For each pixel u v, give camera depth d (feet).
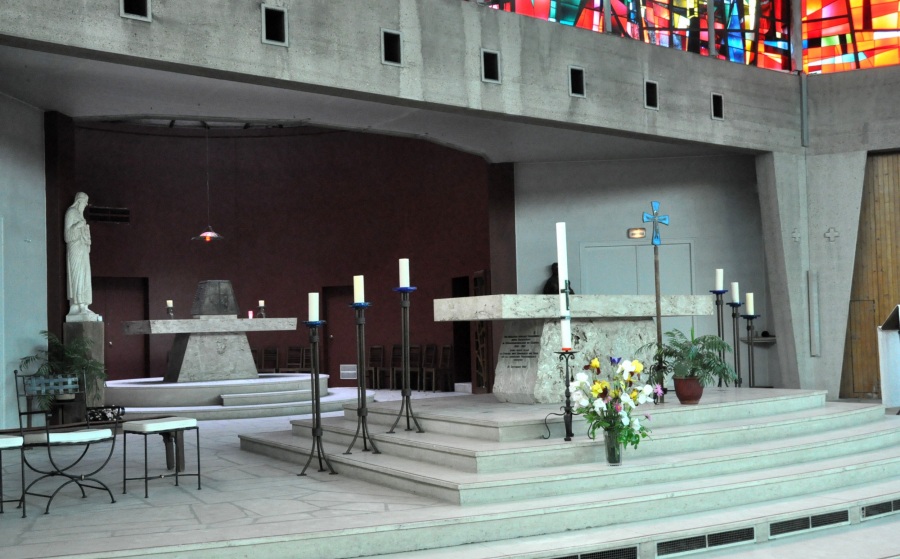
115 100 32.73
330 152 58.23
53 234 33.14
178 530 16.51
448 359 51.70
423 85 30.78
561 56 34.22
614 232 43.27
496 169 43.86
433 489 19.02
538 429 21.74
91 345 33.09
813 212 40.34
